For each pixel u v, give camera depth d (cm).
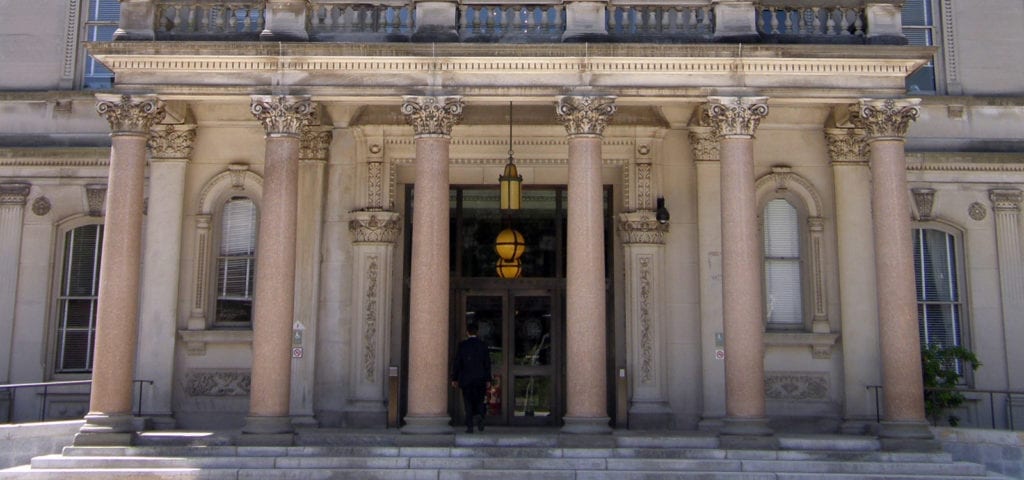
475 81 1909
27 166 2395
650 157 2227
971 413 2292
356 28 1975
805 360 2188
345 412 2142
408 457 1747
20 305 2345
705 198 2202
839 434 2086
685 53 1898
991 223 2372
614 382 2230
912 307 1859
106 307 1842
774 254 2261
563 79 1911
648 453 1762
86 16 2497
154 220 2191
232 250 2267
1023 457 1823
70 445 1856
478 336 2258
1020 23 2480
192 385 2172
